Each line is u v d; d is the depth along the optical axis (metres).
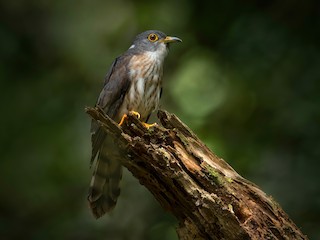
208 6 13.04
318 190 11.16
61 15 14.14
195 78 12.53
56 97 13.19
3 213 12.50
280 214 6.44
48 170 12.52
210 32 13.02
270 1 12.83
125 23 13.63
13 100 12.98
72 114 13.02
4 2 14.15
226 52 12.67
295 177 11.36
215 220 6.26
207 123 12.16
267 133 11.98
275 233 6.34
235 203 6.39
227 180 6.48
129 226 12.12
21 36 13.88
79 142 12.70
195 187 6.35
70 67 13.67
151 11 13.30
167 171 6.44
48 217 12.49
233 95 12.34
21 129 12.73
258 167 11.60
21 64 13.53
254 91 12.30
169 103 12.73
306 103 11.79
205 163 6.51
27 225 12.37
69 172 12.55
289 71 12.19
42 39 14.02
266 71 12.29
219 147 11.72
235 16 12.84
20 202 12.59
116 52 13.54
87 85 13.47
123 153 6.84
